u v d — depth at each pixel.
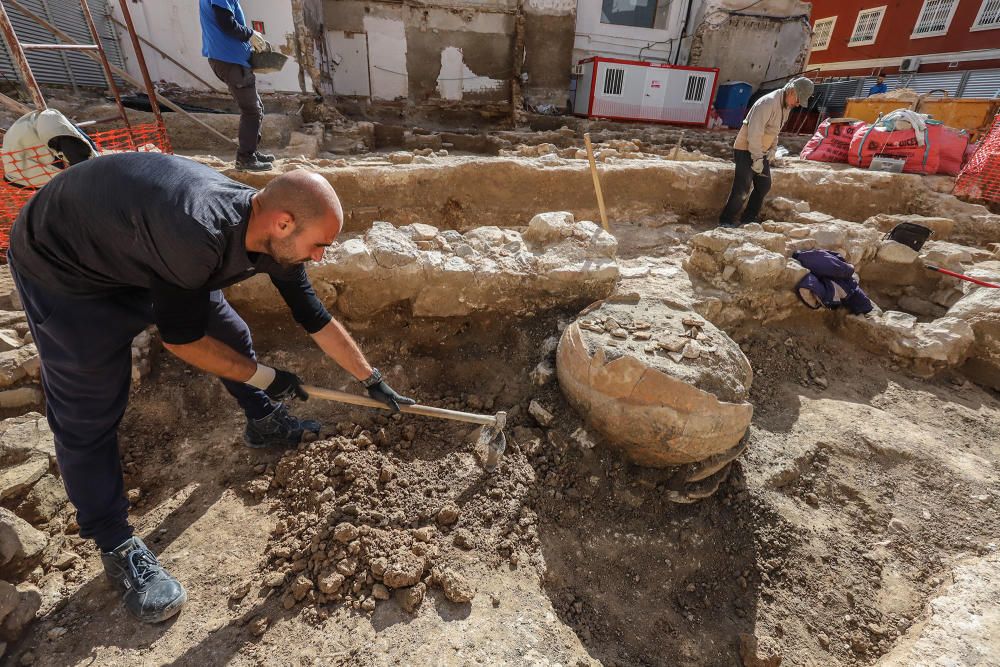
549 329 3.03
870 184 5.04
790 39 11.91
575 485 2.33
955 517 2.37
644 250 4.00
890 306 4.14
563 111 11.32
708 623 2.07
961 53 13.39
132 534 1.76
